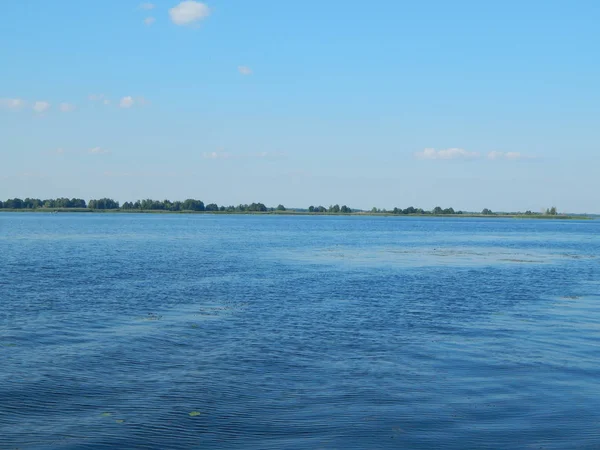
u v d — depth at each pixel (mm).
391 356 22062
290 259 67688
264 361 21266
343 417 15711
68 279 45375
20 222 198500
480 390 17969
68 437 14367
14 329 26391
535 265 63938
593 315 31297
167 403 16750
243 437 14414
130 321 28656
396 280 47562
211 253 75312
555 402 16844
